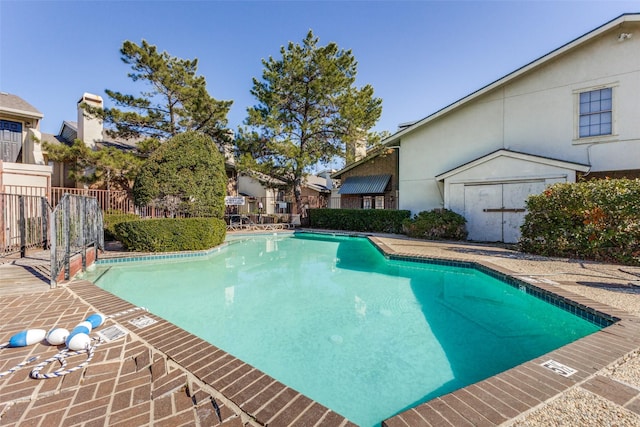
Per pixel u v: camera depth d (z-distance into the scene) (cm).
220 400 274
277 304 717
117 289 860
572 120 1381
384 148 2220
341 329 568
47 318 473
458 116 1738
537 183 1345
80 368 324
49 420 247
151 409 262
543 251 1038
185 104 2139
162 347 374
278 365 441
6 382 299
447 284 872
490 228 1472
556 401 264
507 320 604
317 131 2395
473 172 1520
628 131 1257
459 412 252
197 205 1447
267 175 2458
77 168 1745
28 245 1202
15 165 1438
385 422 247
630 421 238
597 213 911
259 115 2172
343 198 2705
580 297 552
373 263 1187
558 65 1415
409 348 488
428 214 1622
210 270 1091
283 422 244
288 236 2106
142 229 1200
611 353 346
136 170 1803
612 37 1293
